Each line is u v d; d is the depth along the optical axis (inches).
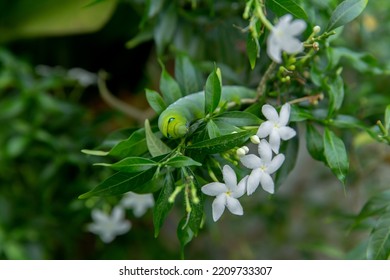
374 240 19.8
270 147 18.2
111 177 17.8
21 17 29.1
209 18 24.2
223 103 19.4
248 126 19.1
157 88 30.5
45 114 30.2
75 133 29.6
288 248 33.9
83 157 28.2
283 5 18.2
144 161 17.8
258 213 31.3
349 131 23.8
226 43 24.4
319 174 33.3
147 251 31.1
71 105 30.2
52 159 29.6
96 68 33.5
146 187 19.2
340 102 20.4
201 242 33.7
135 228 31.4
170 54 25.8
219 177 19.3
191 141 18.6
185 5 25.1
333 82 20.6
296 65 20.1
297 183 33.7
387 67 22.0
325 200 34.1
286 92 20.6
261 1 18.2
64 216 29.2
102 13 27.8
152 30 24.5
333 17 18.9
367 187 31.4
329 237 34.1
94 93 33.6
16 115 29.8
